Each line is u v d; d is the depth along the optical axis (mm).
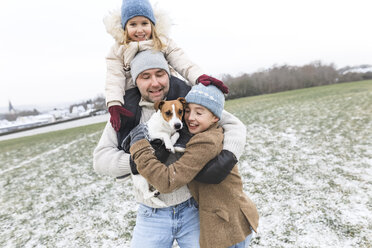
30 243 4086
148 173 1340
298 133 8797
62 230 4332
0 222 5016
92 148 11047
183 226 1626
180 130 1623
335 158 5898
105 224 4309
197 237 1630
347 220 3430
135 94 1734
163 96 1706
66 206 5277
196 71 1794
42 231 4410
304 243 3096
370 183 4418
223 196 1529
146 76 1566
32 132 34500
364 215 3490
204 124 1506
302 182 4797
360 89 22938
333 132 8312
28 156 11938
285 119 11906
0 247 4113
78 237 4035
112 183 6242
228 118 1696
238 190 1597
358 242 2988
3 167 10289
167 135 1524
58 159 9938
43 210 5270
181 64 1847
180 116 1539
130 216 4480
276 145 7621
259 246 3146
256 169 5789
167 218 1606
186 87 1771
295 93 30469
